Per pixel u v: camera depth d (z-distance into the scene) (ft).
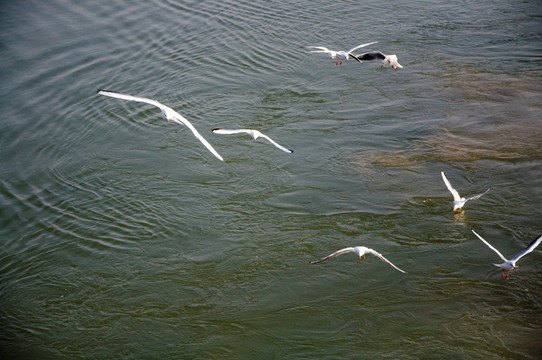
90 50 89.45
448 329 47.67
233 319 49.08
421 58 90.22
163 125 75.46
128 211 61.31
